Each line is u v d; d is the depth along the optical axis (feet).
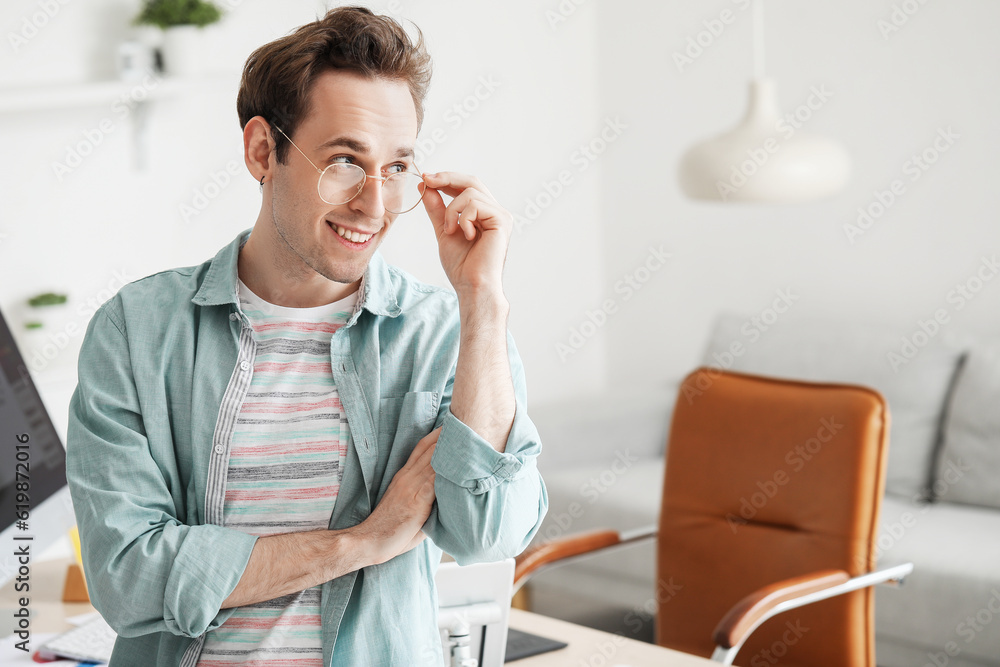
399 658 3.64
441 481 3.60
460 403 3.65
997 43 10.84
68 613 5.42
